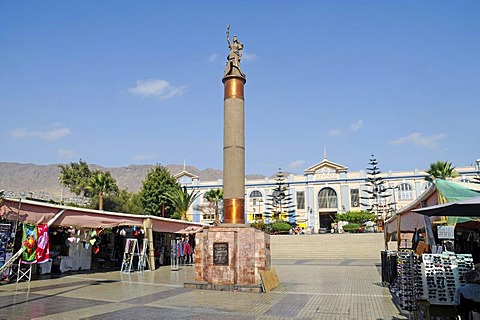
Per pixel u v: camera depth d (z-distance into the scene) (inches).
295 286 582.6
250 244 549.0
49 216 632.4
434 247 452.4
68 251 772.0
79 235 764.0
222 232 553.0
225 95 610.2
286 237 1534.2
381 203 2342.5
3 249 561.9
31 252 588.4
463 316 286.4
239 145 594.2
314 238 1499.8
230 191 584.1
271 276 562.6
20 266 633.0
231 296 478.0
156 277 695.7
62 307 388.2
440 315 324.2
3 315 346.0
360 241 1450.5
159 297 463.8
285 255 1412.4
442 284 329.4
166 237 1117.1
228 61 619.5
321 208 2487.7
